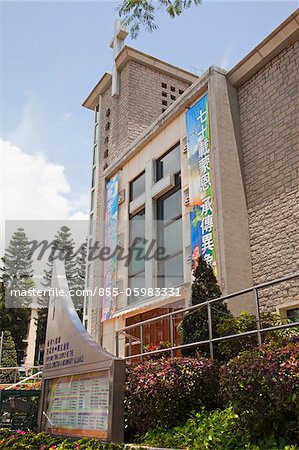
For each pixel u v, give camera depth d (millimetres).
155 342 13656
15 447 6312
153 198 15578
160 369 6238
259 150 12352
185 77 23422
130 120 20812
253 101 12953
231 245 11508
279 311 10539
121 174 18109
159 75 22891
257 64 12844
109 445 5359
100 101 24797
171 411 5848
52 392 7762
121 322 15797
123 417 5867
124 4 7934
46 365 8211
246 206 12281
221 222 11672
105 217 18672
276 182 11594
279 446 4109
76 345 7285
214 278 9844
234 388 4504
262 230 11648
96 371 6445
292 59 11945
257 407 4348
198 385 6078
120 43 23750
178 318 12844
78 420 6582
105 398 6055
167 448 4926
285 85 11992
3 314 42688
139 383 6047
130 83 21688
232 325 7816
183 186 14016
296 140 11297
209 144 12914
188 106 14484
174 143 15000
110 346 16078
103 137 23375
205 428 5086
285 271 10719
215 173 12352
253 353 4703
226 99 13273
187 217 13523
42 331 42844
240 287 11188
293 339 4836
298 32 11781
